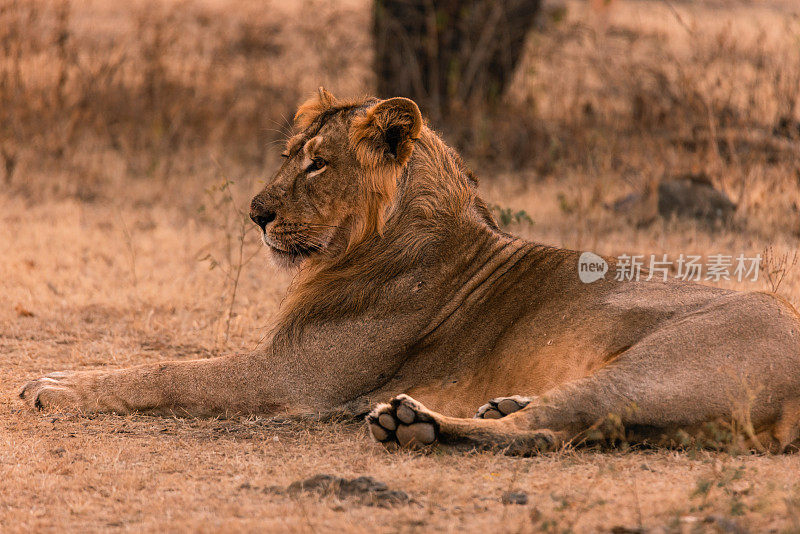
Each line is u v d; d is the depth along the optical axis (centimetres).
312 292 899
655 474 688
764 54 2136
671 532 559
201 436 832
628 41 2423
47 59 2461
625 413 728
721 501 617
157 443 805
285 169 907
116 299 1332
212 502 641
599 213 1703
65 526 599
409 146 866
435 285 884
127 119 2347
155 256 1580
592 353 793
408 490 659
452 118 2272
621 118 2169
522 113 2295
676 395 727
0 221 1745
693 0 3172
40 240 1625
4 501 651
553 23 2464
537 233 1664
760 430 730
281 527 580
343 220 888
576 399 734
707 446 734
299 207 889
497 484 668
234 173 2108
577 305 834
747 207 1730
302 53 2816
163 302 1330
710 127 1920
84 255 1573
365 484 656
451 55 2320
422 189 884
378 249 883
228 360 898
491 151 2194
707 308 773
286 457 766
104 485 685
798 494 623
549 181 2008
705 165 1875
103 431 838
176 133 2298
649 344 754
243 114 2433
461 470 701
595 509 608
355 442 805
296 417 880
